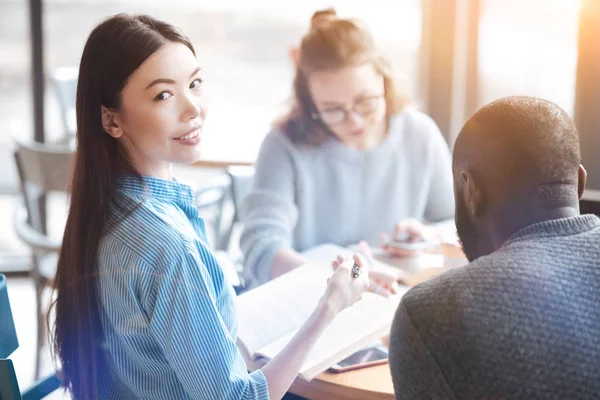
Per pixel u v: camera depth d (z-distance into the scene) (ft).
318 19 6.57
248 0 11.73
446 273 2.91
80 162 3.94
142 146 3.93
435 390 2.68
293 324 4.86
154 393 4.00
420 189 7.22
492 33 9.24
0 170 12.37
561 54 8.90
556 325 2.68
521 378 2.63
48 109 10.97
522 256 2.82
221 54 12.01
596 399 2.68
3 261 11.37
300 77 6.64
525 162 2.92
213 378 3.76
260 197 6.75
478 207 3.05
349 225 7.14
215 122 11.21
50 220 11.26
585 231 2.92
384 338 4.80
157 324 3.73
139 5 11.71
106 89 3.85
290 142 6.85
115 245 3.81
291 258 6.13
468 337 2.65
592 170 8.35
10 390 3.98
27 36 10.67
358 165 6.98
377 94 6.54
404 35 10.08
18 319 10.03
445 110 9.67
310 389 4.42
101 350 4.05
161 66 3.83
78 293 3.94
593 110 8.22
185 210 4.19
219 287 4.02
